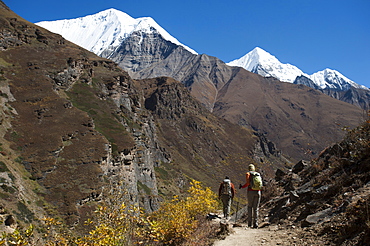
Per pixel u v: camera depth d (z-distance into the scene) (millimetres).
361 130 11344
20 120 72188
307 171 14172
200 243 10133
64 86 103188
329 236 7320
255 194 10945
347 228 6996
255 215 10922
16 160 58688
